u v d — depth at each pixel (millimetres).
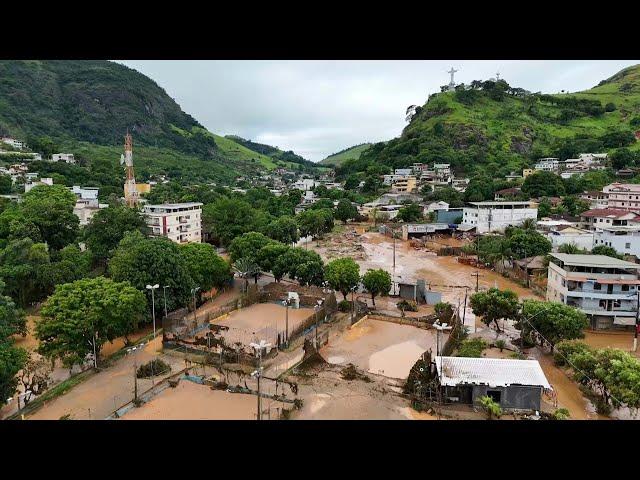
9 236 78000
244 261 79188
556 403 40594
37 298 68938
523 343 53469
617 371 37594
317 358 48188
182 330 54875
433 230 137875
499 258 94375
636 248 85750
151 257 60906
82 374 45250
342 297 75875
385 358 50906
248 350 50750
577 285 60281
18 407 38500
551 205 142000
